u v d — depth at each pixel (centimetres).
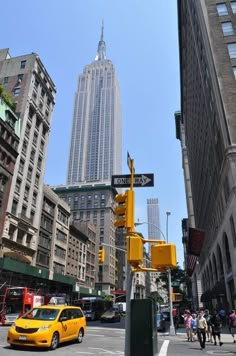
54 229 6456
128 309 725
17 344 1373
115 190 12656
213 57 4225
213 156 4741
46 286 5800
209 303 6262
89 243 9475
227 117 3700
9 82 6081
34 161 5862
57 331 1465
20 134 5416
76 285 7375
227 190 3744
